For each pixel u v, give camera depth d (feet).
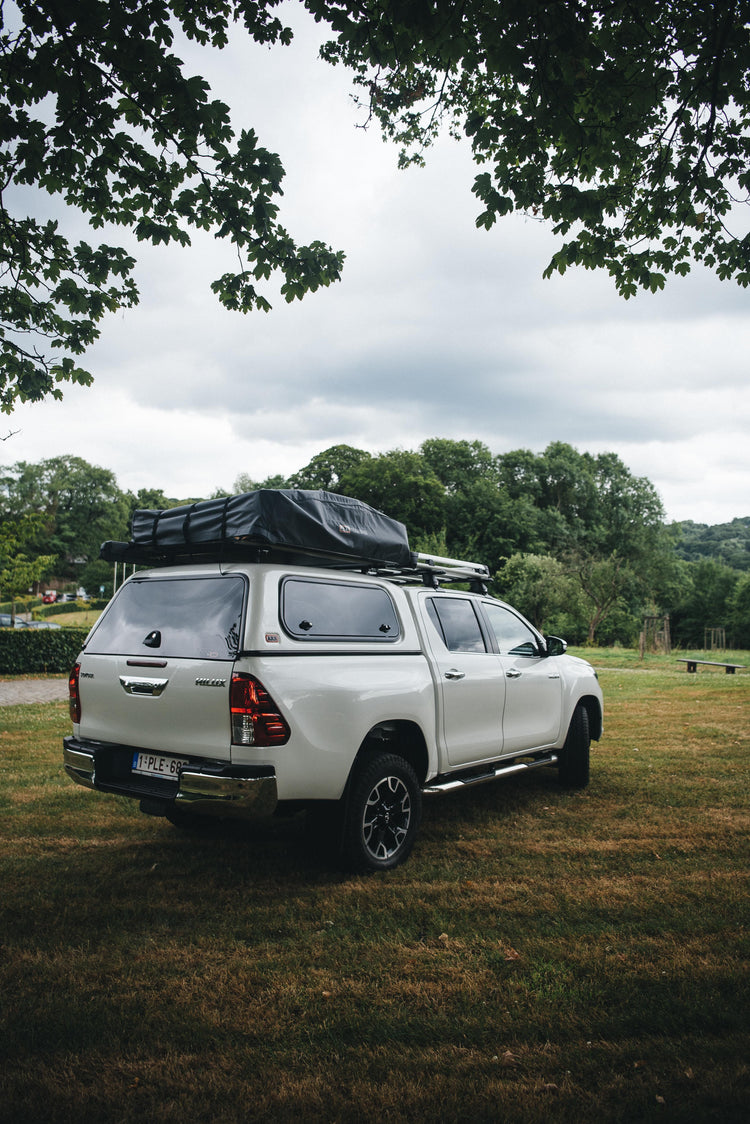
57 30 13.93
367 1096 7.23
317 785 12.28
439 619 16.66
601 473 225.35
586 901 12.12
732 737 28.73
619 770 22.74
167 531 14.05
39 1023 8.56
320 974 9.71
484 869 13.82
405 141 22.86
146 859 14.43
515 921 11.41
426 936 10.94
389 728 14.24
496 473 226.79
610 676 61.21
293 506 13.15
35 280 21.59
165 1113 6.98
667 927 11.10
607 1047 8.01
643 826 16.61
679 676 60.85
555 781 21.44
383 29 14.55
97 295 22.04
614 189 19.45
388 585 15.66
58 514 285.02
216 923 11.40
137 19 13.87
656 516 189.16
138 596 14.21
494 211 18.48
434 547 139.03
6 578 63.31
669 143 17.94
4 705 39.06
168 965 10.01
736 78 15.70
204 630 12.59
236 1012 8.82
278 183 18.01
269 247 19.20
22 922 11.38
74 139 16.37
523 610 124.67
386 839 14.12
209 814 11.73
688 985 9.27
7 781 20.86
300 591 13.20
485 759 16.98
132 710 13.14
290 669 12.16
